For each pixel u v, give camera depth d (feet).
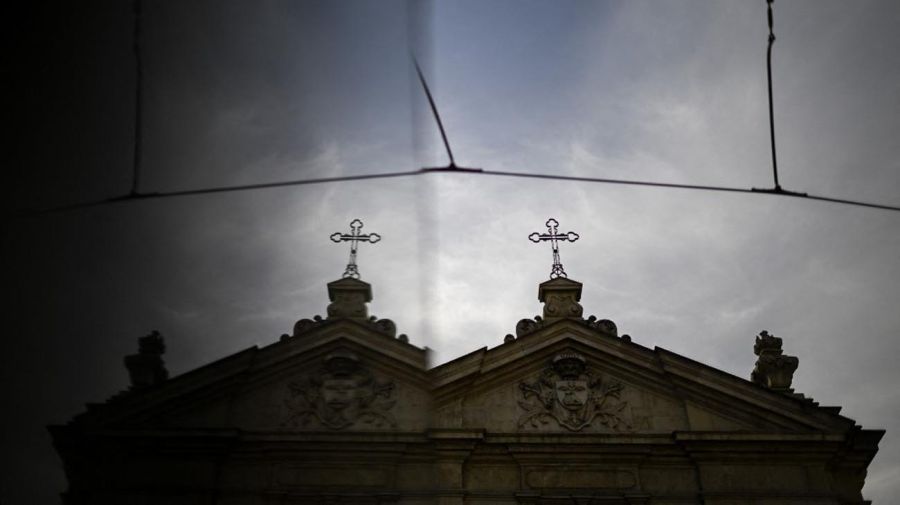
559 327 68.08
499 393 65.26
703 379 64.90
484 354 65.87
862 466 61.82
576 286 71.46
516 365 66.23
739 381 64.49
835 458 61.67
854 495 60.70
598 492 60.18
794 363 68.54
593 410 64.44
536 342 67.15
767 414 63.67
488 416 64.03
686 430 62.59
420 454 52.80
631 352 66.69
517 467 61.62
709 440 61.41
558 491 60.13
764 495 59.67
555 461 61.57
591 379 65.98
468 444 60.75
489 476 61.05
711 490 59.93
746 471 61.00
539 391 65.31
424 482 52.39
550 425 63.67
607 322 69.46
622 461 61.77
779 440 61.57
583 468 61.46
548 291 71.46
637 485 60.75
